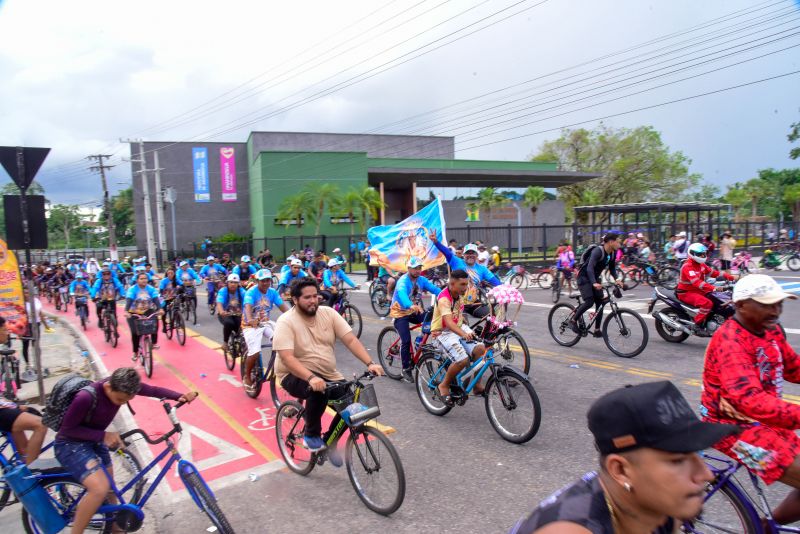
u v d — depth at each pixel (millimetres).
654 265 19344
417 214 13289
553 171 49875
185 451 5805
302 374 4344
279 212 44906
